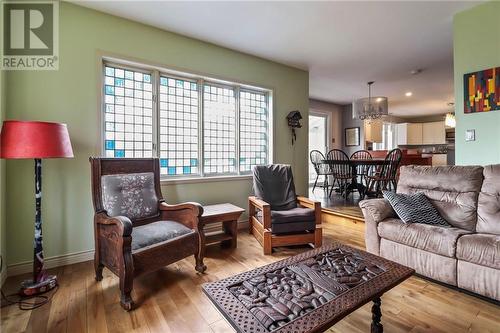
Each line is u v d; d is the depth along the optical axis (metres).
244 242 3.04
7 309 1.70
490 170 2.16
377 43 3.25
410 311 1.67
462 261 1.83
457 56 2.62
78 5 2.43
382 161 4.45
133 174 2.38
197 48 3.15
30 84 2.24
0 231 2.02
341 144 7.32
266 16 2.63
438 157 7.04
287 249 2.83
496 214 1.98
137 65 2.81
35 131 1.74
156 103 2.95
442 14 2.60
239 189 3.59
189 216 2.28
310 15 2.62
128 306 1.69
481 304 1.73
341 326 1.53
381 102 4.88
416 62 3.91
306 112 4.32
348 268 1.45
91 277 2.16
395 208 2.32
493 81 2.41
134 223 2.26
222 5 2.44
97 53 2.53
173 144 3.11
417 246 2.05
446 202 2.29
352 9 2.50
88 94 2.49
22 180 2.23
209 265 2.41
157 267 1.90
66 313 1.66
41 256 1.96
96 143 2.53
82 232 2.49
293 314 1.04
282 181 3.34
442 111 8.03
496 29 2.37
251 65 3.64
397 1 2.38
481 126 2.50
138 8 2.49
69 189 2.42
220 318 1.62
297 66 4.09
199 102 3.29
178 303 1.79
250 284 1.29
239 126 3.68
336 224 3.70
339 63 3.96
